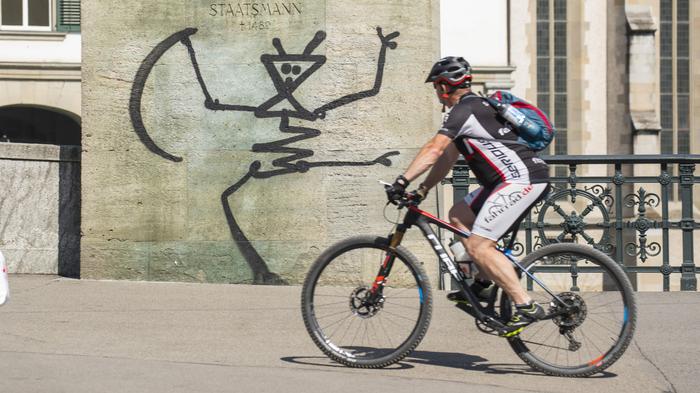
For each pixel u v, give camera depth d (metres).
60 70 40.41
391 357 8.59
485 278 8.62
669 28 45.00
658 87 44.94
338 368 8.61
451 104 8.61
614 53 44.22
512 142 8.39
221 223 13.38
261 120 13.35
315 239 13.28
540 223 13.59
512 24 43.25
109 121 13.39
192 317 10.94
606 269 8.50
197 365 8.52
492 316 8.59
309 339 9.88
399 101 13.27
